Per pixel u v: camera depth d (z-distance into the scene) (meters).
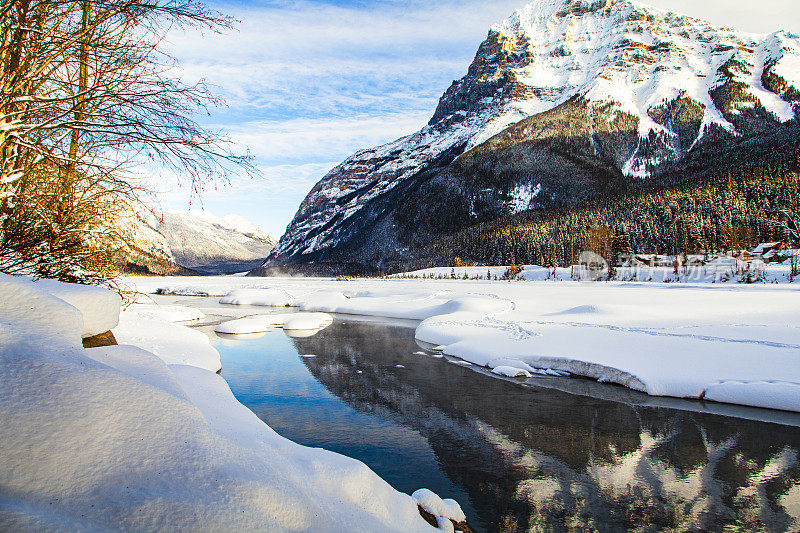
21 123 3.84
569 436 8.41
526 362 13.48
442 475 6.91
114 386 2.45
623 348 13.17
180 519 2.04
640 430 8.66
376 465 7.24
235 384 12.02
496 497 6.25
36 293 2.90
